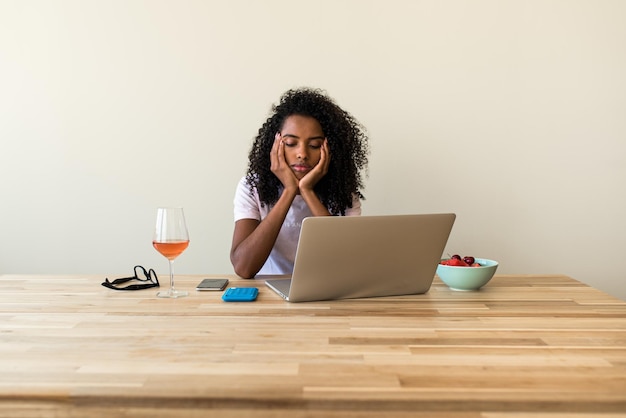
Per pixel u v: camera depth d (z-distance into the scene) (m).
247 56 2.37
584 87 2.36
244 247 1.56
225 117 2.38
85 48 2.38
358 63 2.36
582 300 1.17
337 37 2.35
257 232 1.57
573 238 2.41
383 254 1.18
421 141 2.38
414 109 2.37
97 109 2.40
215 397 0.65
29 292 1.27
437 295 1.23
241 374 0.72
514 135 2.38
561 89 2.36
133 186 2.41
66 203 2.42
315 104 1.86
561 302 1.15
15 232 2.44
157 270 2.43
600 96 2.36
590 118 2.37
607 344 0.85
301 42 2.36
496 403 0.64
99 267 2.44
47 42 2.38
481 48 2.35
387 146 2.38
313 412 0.65
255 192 1.88
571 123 2.37
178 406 0.66
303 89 2.04
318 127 1.81
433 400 0.64
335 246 1.13
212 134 2.39
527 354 0.80
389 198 2.40
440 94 2.37
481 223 2.41
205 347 0.84
